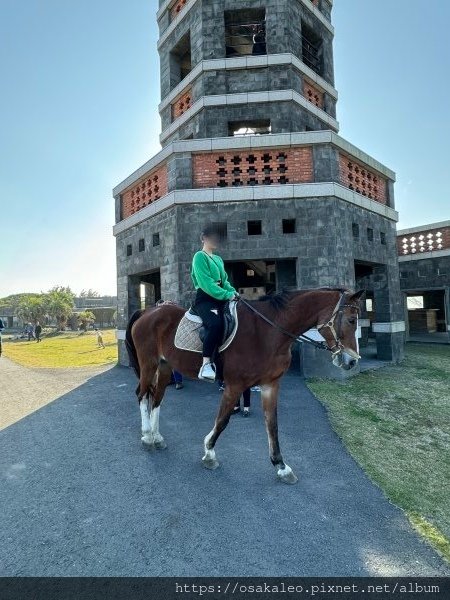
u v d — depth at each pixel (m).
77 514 3.26
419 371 9.70
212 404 6.80
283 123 11.05
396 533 2.99
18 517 3.22
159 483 3.80
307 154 9.08
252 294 12.86
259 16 12.02
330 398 6.99
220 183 9.13
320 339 8.52
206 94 11.44
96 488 3.72
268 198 8.85
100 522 3.14
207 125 11.20
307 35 13.10
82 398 7.58
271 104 11.12
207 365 3.75
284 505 3.38
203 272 3.94
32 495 3.60
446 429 5.84
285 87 11.27
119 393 7.94
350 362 3.44
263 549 2.78
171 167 9.19
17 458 4.50
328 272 8.76
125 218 11.56
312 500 3.47
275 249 8.86
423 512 3.32
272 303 3.88
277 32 11.48
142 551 2.77
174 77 13.59
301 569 2.58
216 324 3.82
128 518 3.19
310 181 9.00
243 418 5.95
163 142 13.45
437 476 4.21
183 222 8.95
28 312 47.00
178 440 5.02
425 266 16.11
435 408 6.82
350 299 3.55
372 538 2.91
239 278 12.91
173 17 13.74
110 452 4.63
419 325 19.98
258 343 3.78
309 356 8.67
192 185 9.05
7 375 11.07
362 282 14.30
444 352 13.39
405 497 3.57
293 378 8.58
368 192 10.66
